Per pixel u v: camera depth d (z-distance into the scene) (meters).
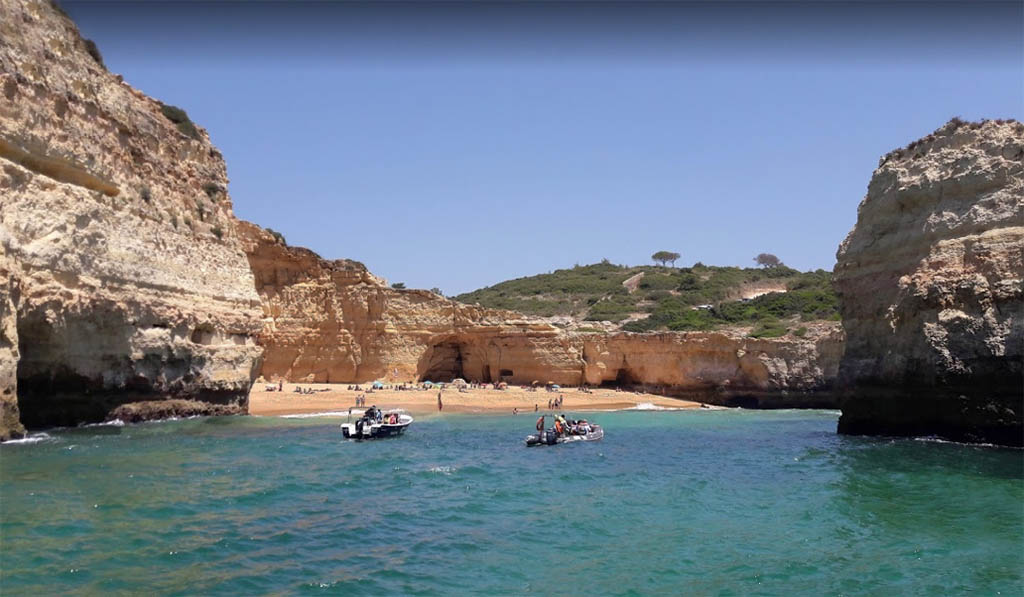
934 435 36.16
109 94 41.09
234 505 21.45
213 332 47.19
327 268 77.12
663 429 50.44
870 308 40.97
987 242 34.47
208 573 15.45
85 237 35.56
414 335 78.56
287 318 74.75
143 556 16.22
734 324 111.12
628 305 140.00
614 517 21.81
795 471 29.72
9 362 29.56
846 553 18.00
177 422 41.81
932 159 39.22
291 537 18.53
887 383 38.56
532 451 36.94
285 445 35.09
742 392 80.12
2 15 32.66
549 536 19.62
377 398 64.44
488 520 21.30
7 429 29.89
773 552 18.12
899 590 15.48
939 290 35.31
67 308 33.59
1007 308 33.00
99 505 20.14
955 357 34.34
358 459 31.81
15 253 30.69
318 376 74.50
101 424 37.91
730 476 28.94
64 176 35.41
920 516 21.41
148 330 40.41
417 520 21.03
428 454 34.56
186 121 54.56
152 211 42.78
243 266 54.41
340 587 15.14
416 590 15.20
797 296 119.81
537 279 179.75
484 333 81.62
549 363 80.50
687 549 18.44
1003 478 26.38
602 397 73.56
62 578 14.60
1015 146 35.41
